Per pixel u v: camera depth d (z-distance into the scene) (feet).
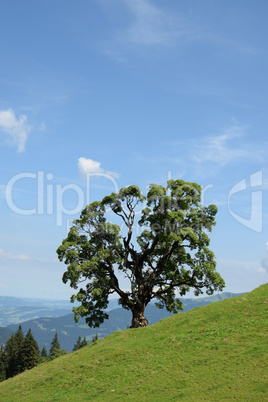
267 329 78.02
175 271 148.25
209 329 87.25
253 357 65.21
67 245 137.18
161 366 73.67
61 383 81.20
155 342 90.12
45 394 77.51
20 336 405.59
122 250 144.46
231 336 79.46
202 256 142.41
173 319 106.11
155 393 62.03
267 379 55.42
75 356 98.84
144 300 139.95
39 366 108.27
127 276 141.90
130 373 74.79
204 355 73.15
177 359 75.05
